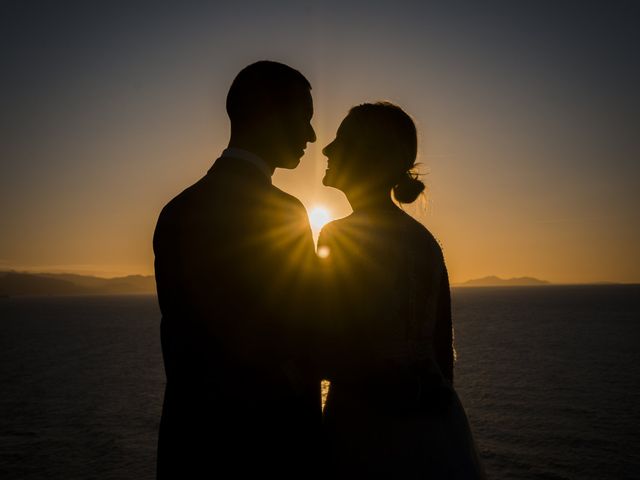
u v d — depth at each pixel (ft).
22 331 449.48
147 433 134.62
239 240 6.14
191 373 5.99
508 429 129.80
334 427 7.38
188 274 6.02
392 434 6.92
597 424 132.36
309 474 6.28
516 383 186.39
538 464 105.09
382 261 7.09
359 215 7.36
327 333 6.88
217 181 6.47
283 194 6.75
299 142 7.18
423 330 7.25
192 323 5.98
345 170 7.64
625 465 103.81
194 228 6.12
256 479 5.87
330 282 7.04
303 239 6.59
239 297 6.03
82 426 142.51
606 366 217.56
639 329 362.74
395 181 7.71
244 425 5.89
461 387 181.27
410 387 6.88
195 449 5.88
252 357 5.98
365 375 6.86
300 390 6.33
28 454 119.34
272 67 6.90
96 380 211.82
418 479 6.75
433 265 7.54
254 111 6.76
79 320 571.69
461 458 6.94
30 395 185.37
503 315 520.42
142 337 376.48
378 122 7.52
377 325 6.92
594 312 538.06
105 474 106.22
